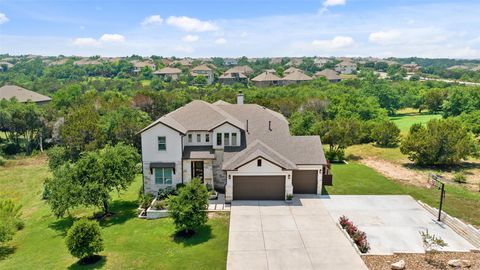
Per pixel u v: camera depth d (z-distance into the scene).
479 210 27.41
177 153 31.31
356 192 31.56
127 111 54.81
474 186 33.16
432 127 40.62
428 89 100.00
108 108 61.47
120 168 28.73
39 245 24.81
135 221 27.14
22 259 22.56
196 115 34.44
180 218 23.30
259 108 38.03
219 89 103.19
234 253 21.12
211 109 35.16
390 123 53.16
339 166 40.41
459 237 22.89
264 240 22.69
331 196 30.56
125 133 48.56
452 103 76.44
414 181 34.81
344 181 34.69
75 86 86.81
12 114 55.53
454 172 37.91
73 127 47.16
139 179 39.06
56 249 23.69
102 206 29.66
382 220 25.62
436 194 31.05
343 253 20.95
